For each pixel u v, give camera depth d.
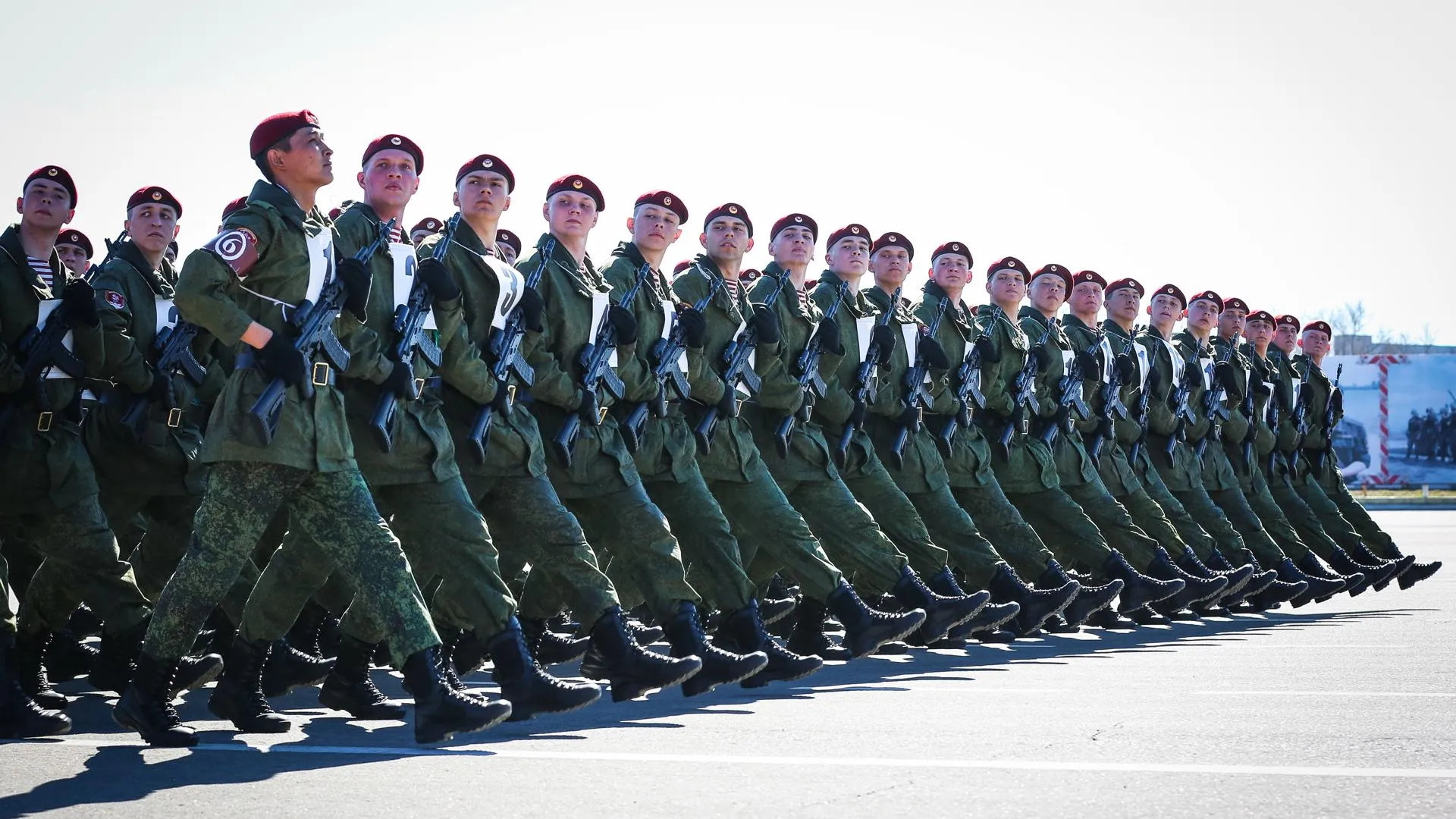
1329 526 14.75
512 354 6.84
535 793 4.73
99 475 7.75
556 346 7.30
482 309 6.84
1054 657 9.11
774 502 8.31
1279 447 14.75
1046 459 11.04
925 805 4.54
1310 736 5.86
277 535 7.22
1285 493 14.55
